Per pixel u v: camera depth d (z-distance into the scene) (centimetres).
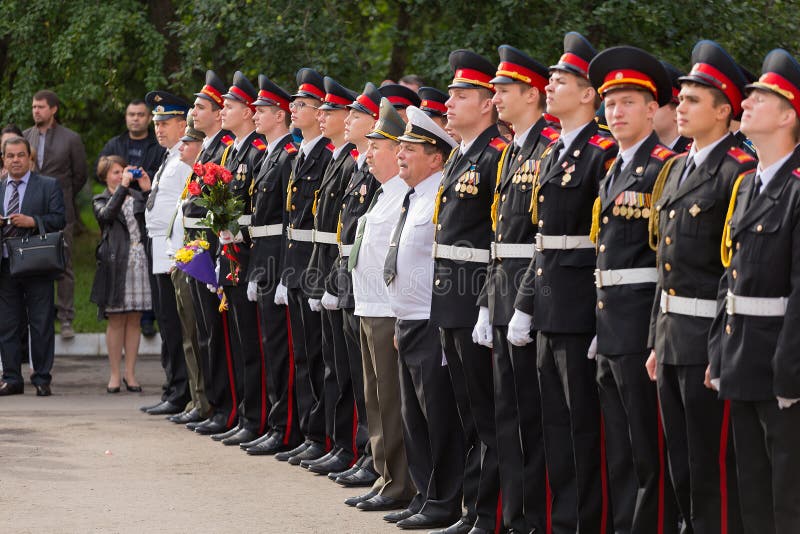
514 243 703
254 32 1616
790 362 536
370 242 840
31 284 1321
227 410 1116
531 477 710
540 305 675
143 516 805
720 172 589
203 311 1103
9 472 940
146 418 1188
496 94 721
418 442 809
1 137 1545
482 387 749
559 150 682
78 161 1605
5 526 777
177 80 1694
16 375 1331
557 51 1551
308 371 995
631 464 650
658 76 638
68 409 1234
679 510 643
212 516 807
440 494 791
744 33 1542
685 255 592
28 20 1788
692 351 589
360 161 902
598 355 647
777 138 560
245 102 1066
